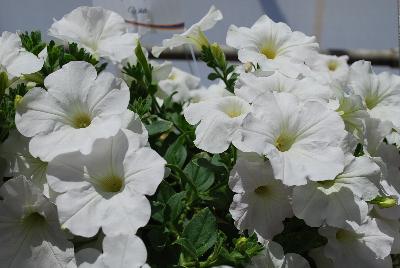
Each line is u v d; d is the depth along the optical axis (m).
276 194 0.31
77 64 0.30
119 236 0.26
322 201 0.30
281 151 0.30
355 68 0.39
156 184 0.27
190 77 0.55
